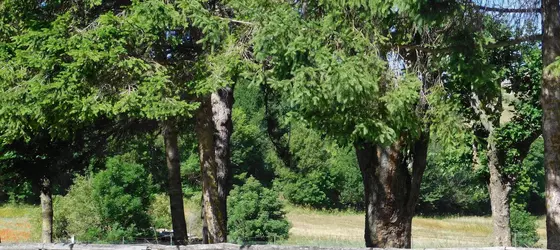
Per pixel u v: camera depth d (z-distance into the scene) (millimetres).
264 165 55125
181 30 12375
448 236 35312
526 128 16250
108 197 25766
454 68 10156
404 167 13586
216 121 16844
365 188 13789
